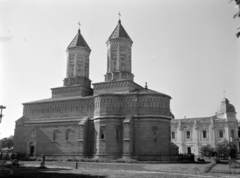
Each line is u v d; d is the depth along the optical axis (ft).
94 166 134.72
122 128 181.06
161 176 92.02
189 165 134.31
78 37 229.86
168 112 185.88
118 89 197.98
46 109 216.54
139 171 112.57
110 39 209.97
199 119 300.61
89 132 192.75
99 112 184.34
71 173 98.94
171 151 186.91
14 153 202.90
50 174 94.22
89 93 224.53
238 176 97.04
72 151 195.93
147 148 175.52
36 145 211.82
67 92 219.41
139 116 180.24
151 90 198.80
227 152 207.51
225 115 286.25
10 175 88.94
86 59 228.84
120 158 174.50
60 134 204.54
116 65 205.87
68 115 205.67
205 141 287.69
